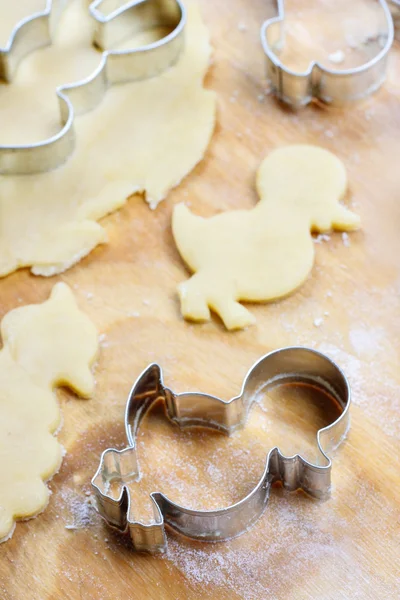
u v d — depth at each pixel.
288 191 0.44
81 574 0.38
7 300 0.43
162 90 0.46
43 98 0.45
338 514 0.39
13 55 0.45
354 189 0.45
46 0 0.47
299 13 0.49
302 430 0.40
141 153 0.45
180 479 0.40
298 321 0.42
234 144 0.46
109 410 0.41
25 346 0.41
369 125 0.46
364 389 0.41
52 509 0.39
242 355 0.42
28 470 0.39
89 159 0.45
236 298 0.42
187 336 0.42
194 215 0.44
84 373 0.41
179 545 0.39
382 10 0.48
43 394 0.40
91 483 0.39
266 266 0.42
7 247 0.43
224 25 0.49
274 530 0.39
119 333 0.42
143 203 0.44
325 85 0.46
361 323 0.42
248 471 0.40
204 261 0.43
